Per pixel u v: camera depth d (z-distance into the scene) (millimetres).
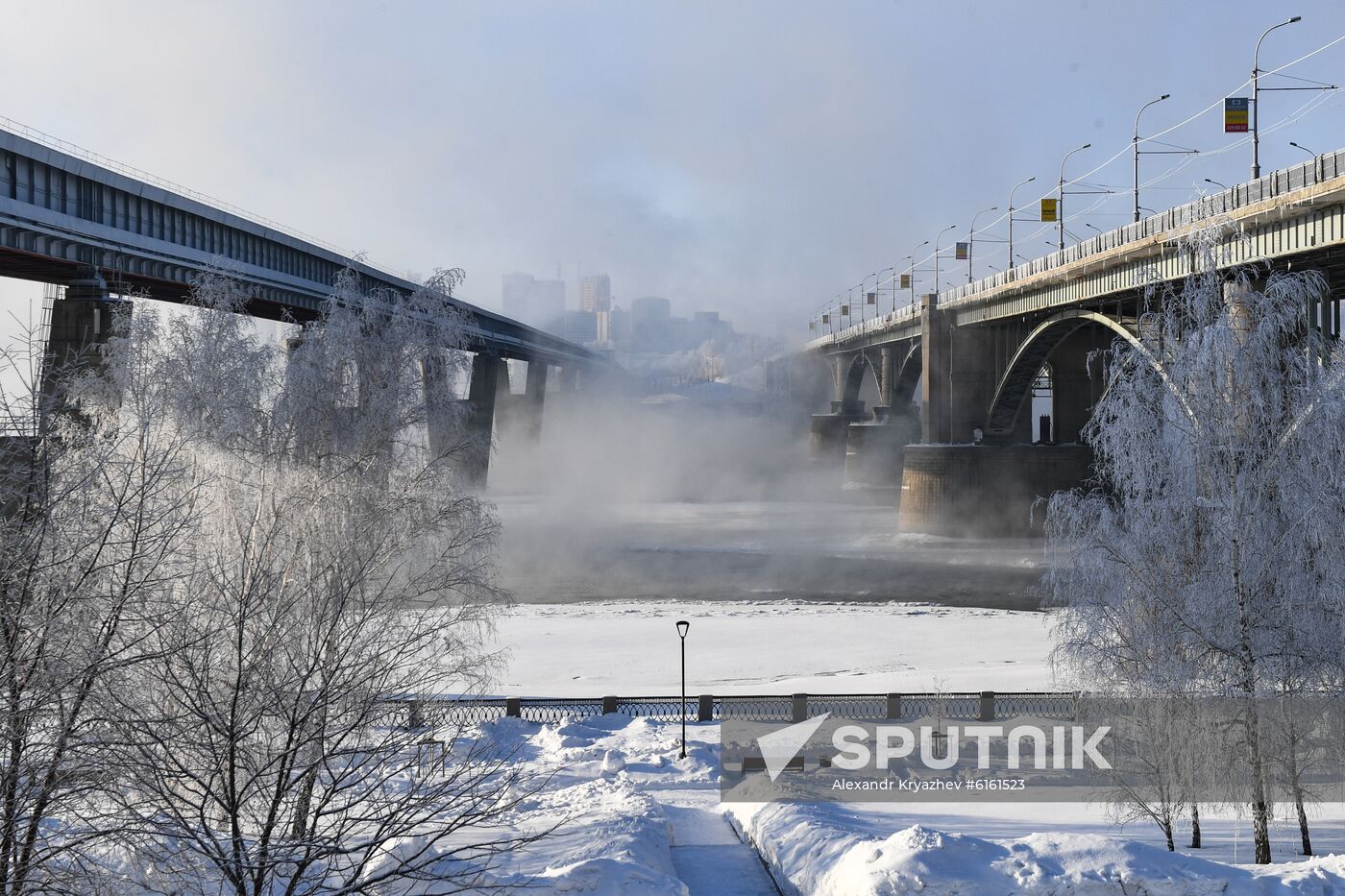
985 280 83500
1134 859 12609
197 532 18750
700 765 25594
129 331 26781
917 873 12273
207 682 10930
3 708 10039
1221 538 17891
